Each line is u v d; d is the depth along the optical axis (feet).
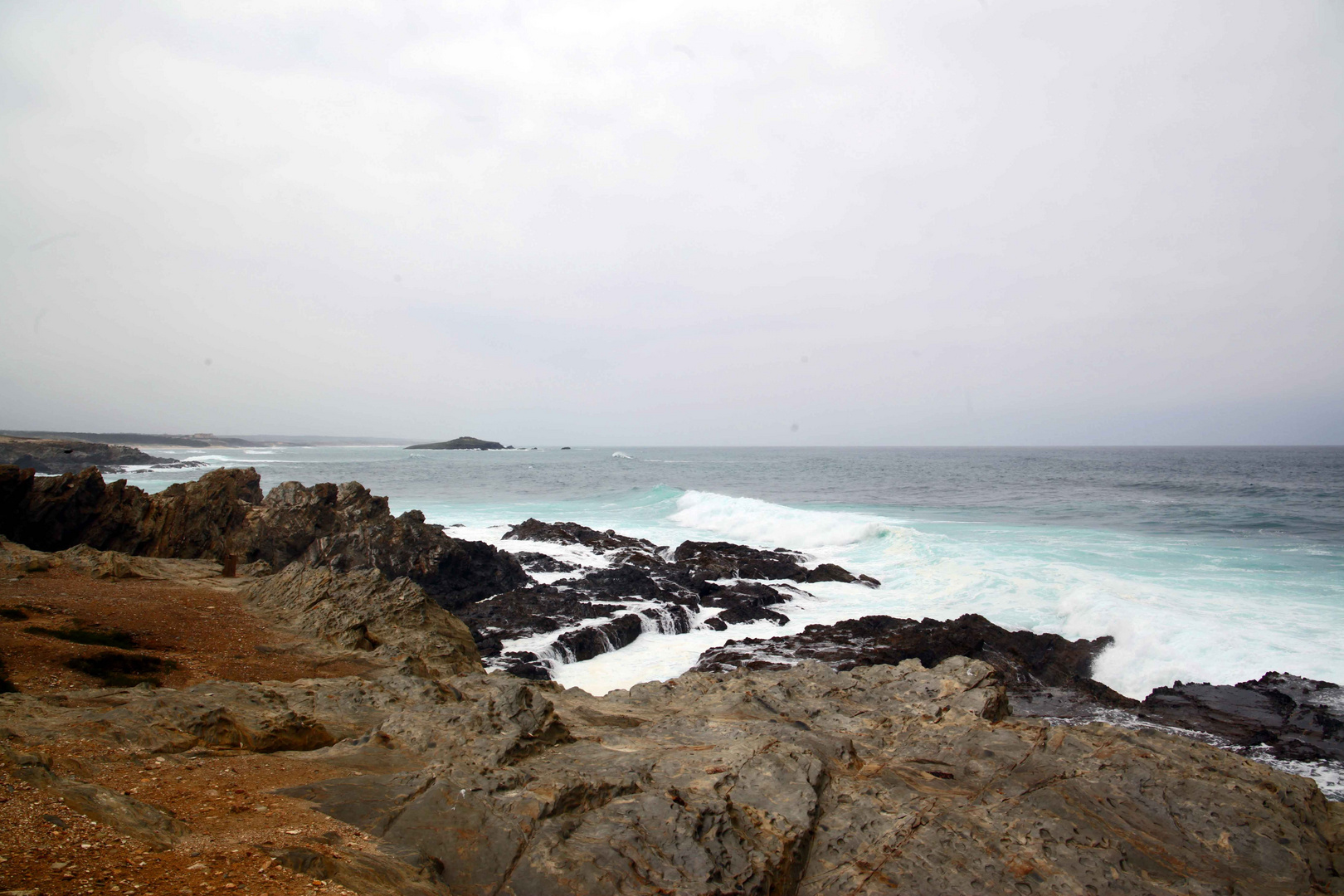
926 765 24.31
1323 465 379.55
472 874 16.16
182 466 307.58
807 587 83.82
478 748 22.15
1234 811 21.16
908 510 162.09
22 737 20.02
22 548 53.98
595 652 62.08
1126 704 50.06
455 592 78.48
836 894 17.60
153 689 29.96
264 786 18.99
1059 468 353.10
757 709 30.68
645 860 16.79
